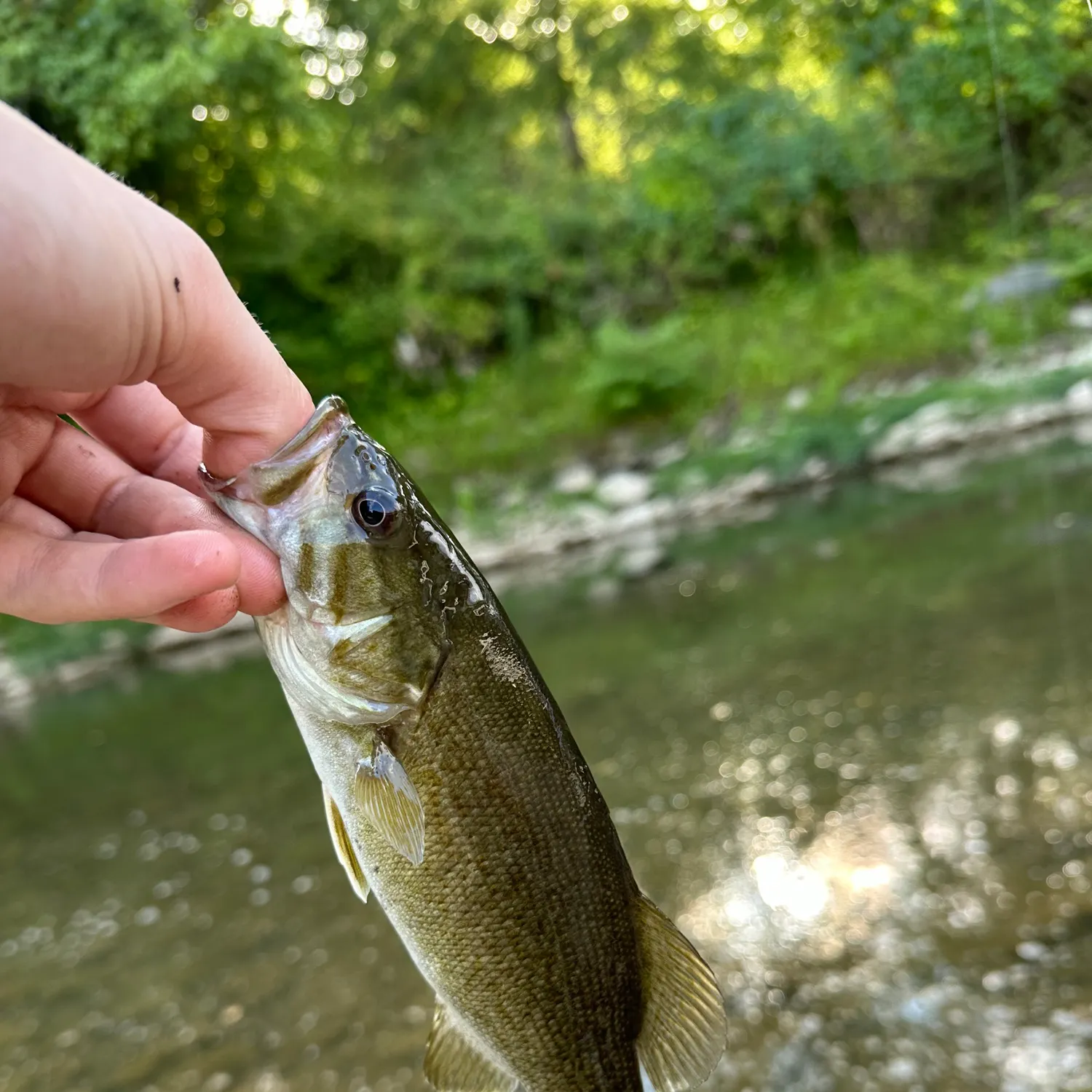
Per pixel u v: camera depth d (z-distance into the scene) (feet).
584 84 11.22
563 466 8.83
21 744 5.19
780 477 7.75
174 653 6.67
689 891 2.38
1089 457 6.05
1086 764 2.48
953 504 5.88
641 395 8.96
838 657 3.80
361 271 10.05
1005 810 2.38
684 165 10.24
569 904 0.91
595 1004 0.92
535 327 11.03
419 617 0.88
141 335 0.67
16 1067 2.20
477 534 8.04
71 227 0.62
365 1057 2.00
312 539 0.84
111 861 3.34
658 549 6.90
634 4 10.00
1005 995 1.79
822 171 8.96
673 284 10.93
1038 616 3.65
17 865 3.47
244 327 0.75
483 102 11.52
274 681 5.46
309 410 0.84
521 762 0.90
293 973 2.39
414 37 10.64
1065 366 6.92
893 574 4.75
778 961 2.05
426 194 10.68
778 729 3.26
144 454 0.89
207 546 0.72
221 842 3.34
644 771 3.17
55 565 0.74
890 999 1.86
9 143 0.61
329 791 0.90
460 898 0.88
